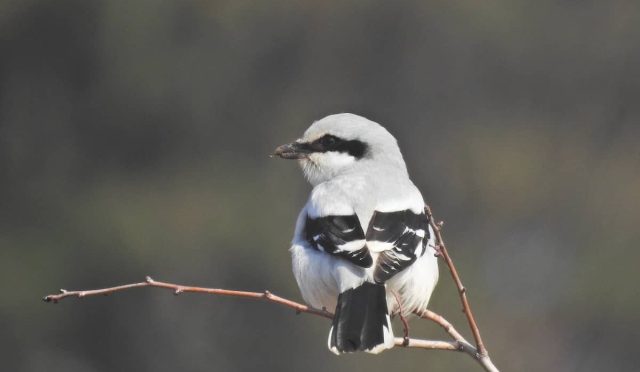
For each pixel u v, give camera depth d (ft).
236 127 61.52
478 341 18.83
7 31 61.46
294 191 60.18
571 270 57.98
